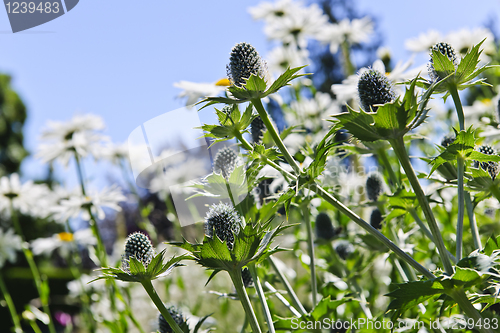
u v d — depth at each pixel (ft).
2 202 4.25
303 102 4.07
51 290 12.36
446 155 1.75
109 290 3.36
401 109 1.66
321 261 2.63
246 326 2.27
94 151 4.16
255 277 1.90
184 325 1.90
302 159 2.19
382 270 2.96
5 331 11.21
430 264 2.52
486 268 1.63
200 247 1.72
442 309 1.67
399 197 1.95
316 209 2.78
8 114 22.66
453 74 1.77
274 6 4.66
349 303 2.45
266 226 1.73
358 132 1.71
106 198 3.98
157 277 1.79
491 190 1.82
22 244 3.70
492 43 3.66
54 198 4.16
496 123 2.15
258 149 1.82
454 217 2.60
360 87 1.84
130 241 1.90
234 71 1.90
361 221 1.72
